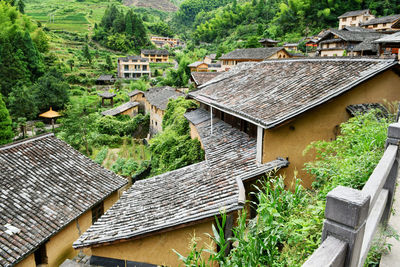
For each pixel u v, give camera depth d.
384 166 2.71
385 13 57.81
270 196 4.66
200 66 58.69
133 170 22.06
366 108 7.81
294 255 3.43
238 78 12.84
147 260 7.32
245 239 4.22
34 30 77.75
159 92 40.81
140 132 39.22
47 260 9.60
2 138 29.31
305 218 3.71
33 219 9.61
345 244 1.65
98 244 7.21
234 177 7.63
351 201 1.61
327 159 6.18
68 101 48.81
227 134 10.63
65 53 86.19
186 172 9.82
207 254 6.82
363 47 31.58
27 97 41.34
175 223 6.59
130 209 8.47
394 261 3.08
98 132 36.72
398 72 8.24
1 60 51.00
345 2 65.88
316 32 66.12
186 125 17.06
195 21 156.38
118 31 109.38
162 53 93.75
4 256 8.08
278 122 7.11
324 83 8.27
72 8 146.00
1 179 10.61
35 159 12.33
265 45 59.84
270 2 97.06
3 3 80.81
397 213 3.90
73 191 11.54
